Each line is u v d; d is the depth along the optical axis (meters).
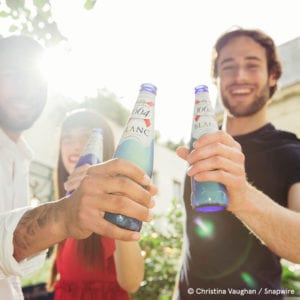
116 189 0.86
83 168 1.49
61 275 2.12
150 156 1.03
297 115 6.25
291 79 6.30
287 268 3.64
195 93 1.13
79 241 2.05
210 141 0.97
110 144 2.32
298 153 1.89
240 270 1.95
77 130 2.37
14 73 1.66
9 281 1.37
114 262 2.03
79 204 0.87
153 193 1.02
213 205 0.97
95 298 1.99
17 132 1.73
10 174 1.53
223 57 2.34
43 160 7.99
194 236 2.13
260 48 2.29
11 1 1.72
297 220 1.14
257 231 1.14
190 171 0.97
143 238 3.74
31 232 0.94
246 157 2.04
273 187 1.90
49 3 1.72
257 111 2.24
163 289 3.59
